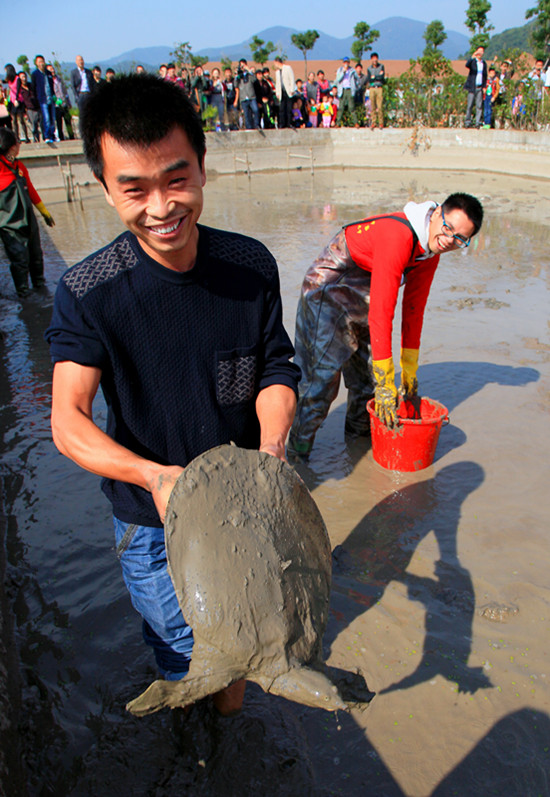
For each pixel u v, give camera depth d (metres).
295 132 18.95
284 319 6.02
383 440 3.66
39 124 15.20
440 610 2.66
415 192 13.99
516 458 3.78
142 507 1.76
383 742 2.08
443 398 4.54
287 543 1.48
